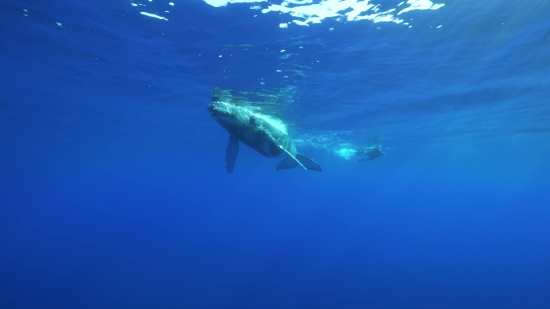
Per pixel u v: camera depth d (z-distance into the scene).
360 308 24.03
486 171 60.97
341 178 73.38
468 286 28.69
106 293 24.89
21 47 12.92
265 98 16.34
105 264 33.06
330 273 32.22
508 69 12.87
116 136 35.47
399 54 11.55
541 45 10.74
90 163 66.94
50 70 15.55
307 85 14.54
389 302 25.22
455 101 17.28
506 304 25.00
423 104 17.86
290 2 8.53
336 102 17.23
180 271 31.06
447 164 50.38
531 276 31.09
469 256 39.75
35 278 28.03
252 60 12.09
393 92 15.78
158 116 24.25
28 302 22.91
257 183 90.38
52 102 22.33
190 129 28.50
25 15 10.23
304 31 9.96
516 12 8.74
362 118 21.02
